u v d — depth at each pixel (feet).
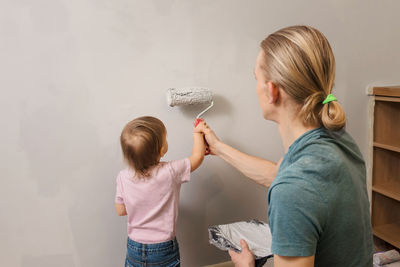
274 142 5.18
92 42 4.05
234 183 5.10
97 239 4.62
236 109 4.85
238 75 4.75
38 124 4.07
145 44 4.24
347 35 5.24
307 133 2.22
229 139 4.92
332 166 2.04
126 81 4.26
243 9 4.58
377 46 5.47
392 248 6.06
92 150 4.32
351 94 5.52
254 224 3.96
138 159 3.77
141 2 4.12
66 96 4.09
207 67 4.58
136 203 3.95
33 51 3.88
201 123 4.17
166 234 4.02
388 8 5.38
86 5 3.94
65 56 3.99
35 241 4.37
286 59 2.14
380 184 5.96
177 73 4.45
